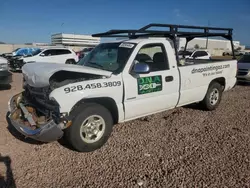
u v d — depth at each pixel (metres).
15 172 3.36
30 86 4.24
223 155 3.95
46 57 18.19
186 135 4.80
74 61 19.72
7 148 4.07
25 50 21.73
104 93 4.02
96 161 3.72
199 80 5.80
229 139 4.63
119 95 4.23
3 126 5.08
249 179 3.26
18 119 4.27
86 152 3.99
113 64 4.51
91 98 3.97
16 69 17.84
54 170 3.44
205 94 6.18
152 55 4.85
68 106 3.64
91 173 3.38
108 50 4.86
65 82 3.94
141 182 3.17
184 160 3.77
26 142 4.32
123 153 3.99
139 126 5.26
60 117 3.60
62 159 3.75
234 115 6.27
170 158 3.83
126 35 5.67
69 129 3.79
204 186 3.10
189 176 3.32
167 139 4.59
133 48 4.51
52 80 4.08
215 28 6.22
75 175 3.33
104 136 4.14
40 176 3.28
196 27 5.69
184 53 7.73
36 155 3.86
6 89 9.84
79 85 3.79
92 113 3.93
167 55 5.05
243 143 4.45
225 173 3.40
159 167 3.55
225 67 6.63
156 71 4.82
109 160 3.75
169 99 5.09
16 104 4.70
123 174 3.37
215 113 6.37
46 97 3.83
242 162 3.72
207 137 4.72
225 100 8.13
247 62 12.77
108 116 4.14
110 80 4.11
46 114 3.88
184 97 5.44
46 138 3.61
